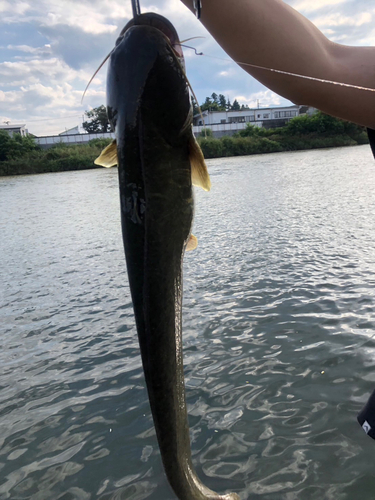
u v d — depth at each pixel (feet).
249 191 87.92
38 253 48.80
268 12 4.46
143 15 4.09
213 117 318.86
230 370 18.67
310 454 13.37
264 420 15.16
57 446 15.10
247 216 59.67
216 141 235.40
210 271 33.91
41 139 274.16
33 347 23.68
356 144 252.01
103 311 28.22
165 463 4.33
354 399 15.81
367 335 20.48
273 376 17.85
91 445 14.97
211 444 14.21
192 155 4.09
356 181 88.22
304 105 5.32
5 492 13.14
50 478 13.57
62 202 99.96
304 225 49.39
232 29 4.32
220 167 158.92
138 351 21.91
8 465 14.33
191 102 4.10
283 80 4.82
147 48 3.87
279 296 26.86
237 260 36.55
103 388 18.66
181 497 4.43
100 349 22.61
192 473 4.53
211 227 53.67
